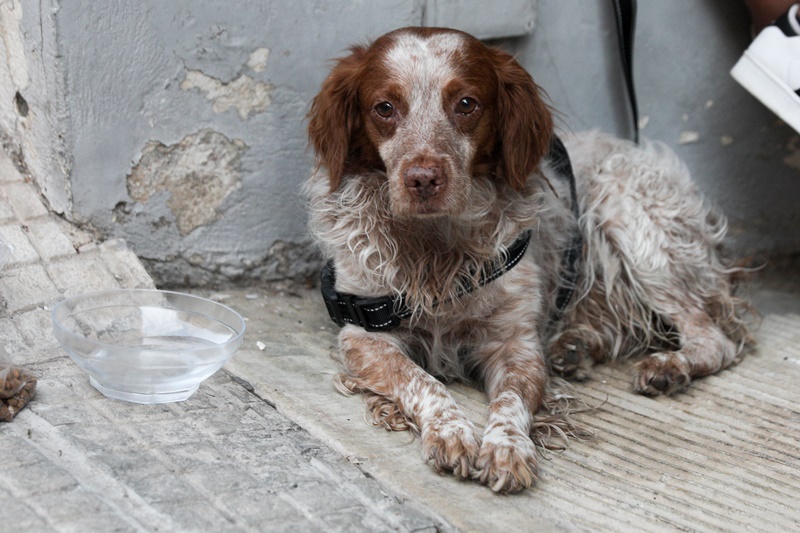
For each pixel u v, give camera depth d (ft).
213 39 5.35
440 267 5.08
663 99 6.23
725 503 4.64
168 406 4.64
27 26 5.19
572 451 4.83
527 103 5.03
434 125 4.84
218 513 4.20
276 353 5.15
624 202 5.65
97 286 5.18
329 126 5.03
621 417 5.11
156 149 5.37
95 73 5.19
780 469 4.86
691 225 5.72
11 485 4.17
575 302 5.69
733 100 6.31
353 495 4.39
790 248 6.61
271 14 5.42
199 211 5.52
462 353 5.27
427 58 4.88
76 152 5.23
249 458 4.46
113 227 5.37
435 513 4.37
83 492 4.18
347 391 4.95
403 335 5.19
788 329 5.96
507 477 4.51
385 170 5.04
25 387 4.53
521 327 5.17
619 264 5.67
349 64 5.07
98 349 4.54
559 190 5.48
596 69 6.08
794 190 6.54
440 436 4.63
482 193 5.06
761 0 5.79
